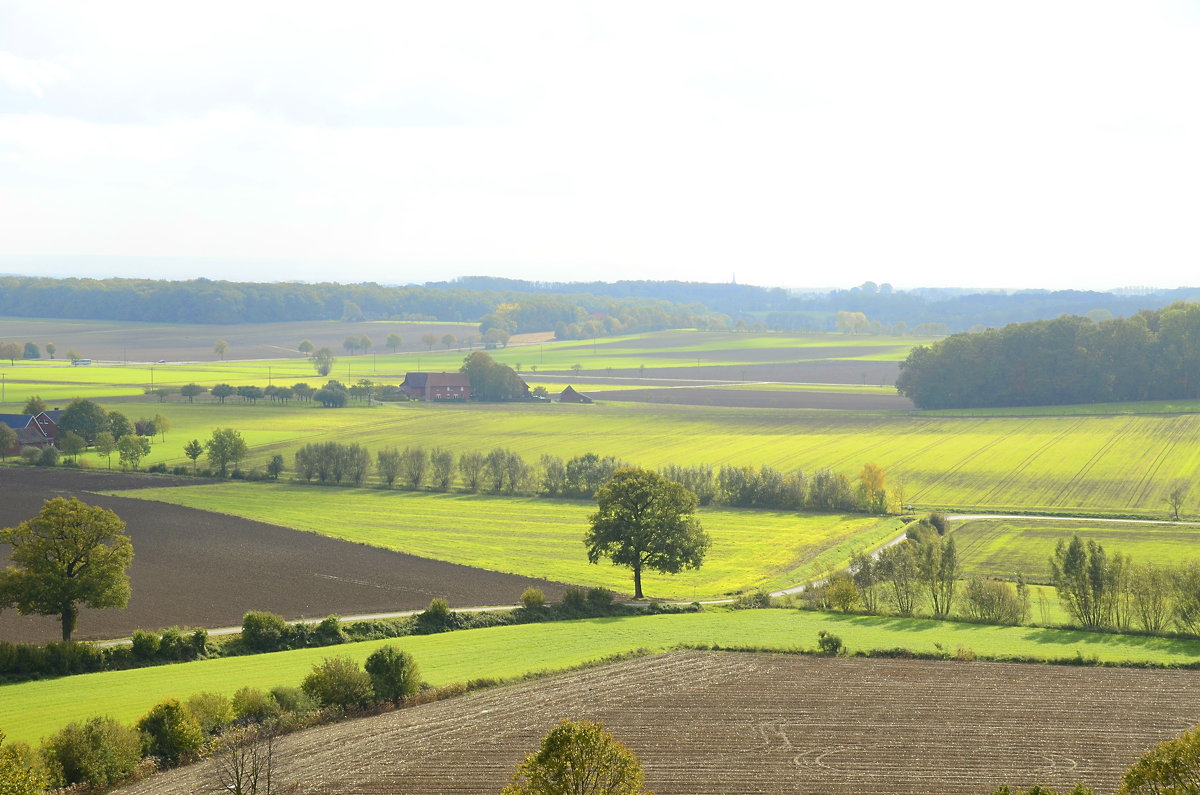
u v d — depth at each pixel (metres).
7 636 72.31
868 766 48.94
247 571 93.00
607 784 34.00
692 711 57.06
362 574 93.44
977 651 68.88
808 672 64.81
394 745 51.69
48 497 124.75
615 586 93.69
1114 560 77.19
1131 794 35.53
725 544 111.19
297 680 61.31
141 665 66.44
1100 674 64.25
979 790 46.12
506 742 52.06
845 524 120.56
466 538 111.25
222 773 44.31
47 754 45.44
